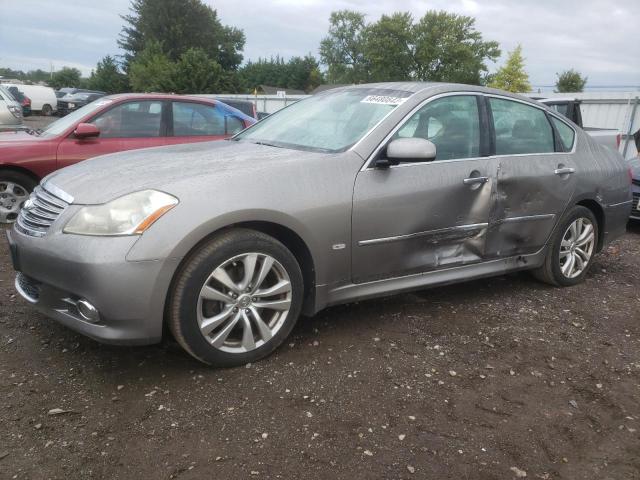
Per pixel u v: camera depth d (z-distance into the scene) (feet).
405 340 11.49
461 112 12.74
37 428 8.05
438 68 196.34
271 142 12.38
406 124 11.69
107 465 7.37
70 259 8.72
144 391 9.14
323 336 11.48
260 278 9.87
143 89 172.76
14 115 37.52
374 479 7.32
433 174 11.76
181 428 8.20
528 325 12.71
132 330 8.84
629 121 52.01
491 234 13.02
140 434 8.04
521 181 13.29
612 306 14.32
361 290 11.36
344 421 8.55
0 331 11.09
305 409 8.82
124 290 8.61
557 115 15.07
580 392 9.91
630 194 16.72
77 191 9.40
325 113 12.88
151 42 201.77
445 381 9.95
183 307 9.15
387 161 11.12
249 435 8.10
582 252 15.55
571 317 13.37
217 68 158.30
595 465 7.93
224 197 9.32
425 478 7.39
